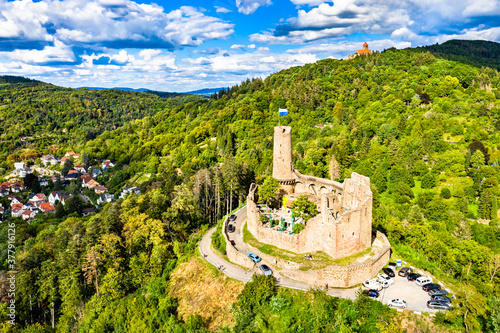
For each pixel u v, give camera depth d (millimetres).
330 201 71875
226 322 58500
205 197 114688
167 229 96188
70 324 75125
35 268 87375
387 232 84000
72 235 106250
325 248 67438
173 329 58250
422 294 56875
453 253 78000
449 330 49031
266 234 74625
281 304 54844
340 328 49438
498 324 48344
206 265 73125
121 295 77000
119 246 93250
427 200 127500
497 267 72312
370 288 58000
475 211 124625
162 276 77062
